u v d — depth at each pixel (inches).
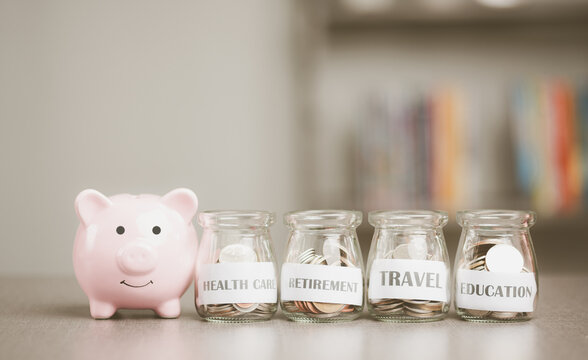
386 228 35.3
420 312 34.4
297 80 100.3
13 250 102.4
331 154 97.3
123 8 101.6
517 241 35.4
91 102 101.9
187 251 36.9
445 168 87.3
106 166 102.0
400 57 97.3
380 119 87.4
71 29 101.8
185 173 101.8
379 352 27.7
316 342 29.7
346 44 97.3
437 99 87.7
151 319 36.8
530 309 35.1
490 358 26.8
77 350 28.5
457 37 97.2
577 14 92.7
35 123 102.0
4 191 102.3
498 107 97.2
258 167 101.2
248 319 34.9
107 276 35.9
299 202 100.4
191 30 101.5
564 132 87.4
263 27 100.8
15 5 101.8
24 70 101.9
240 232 35.3
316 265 34.4
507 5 89.2
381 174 87.4
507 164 97.0
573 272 95.5
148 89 101.8
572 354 27.6
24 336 31.7
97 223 36.3
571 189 87.3
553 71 97.0
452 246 88.5
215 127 101.4
